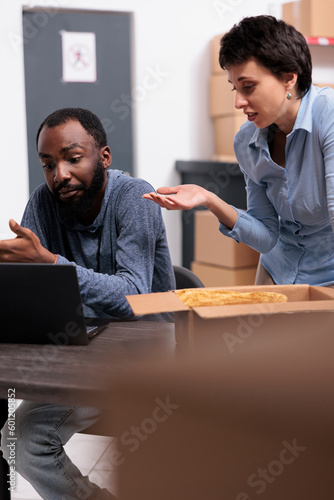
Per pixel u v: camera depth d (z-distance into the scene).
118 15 4.39
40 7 4.13
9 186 4.11
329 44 4.04
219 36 4.53
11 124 4.06
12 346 1.23
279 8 4.49
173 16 4.48
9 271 1.16
